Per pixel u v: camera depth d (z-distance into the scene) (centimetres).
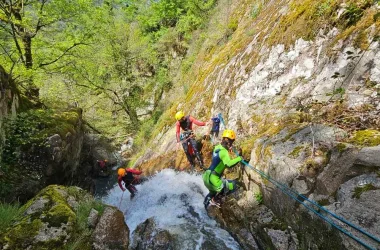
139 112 1644
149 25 1723
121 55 1435
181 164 702
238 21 1066
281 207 357
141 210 567
